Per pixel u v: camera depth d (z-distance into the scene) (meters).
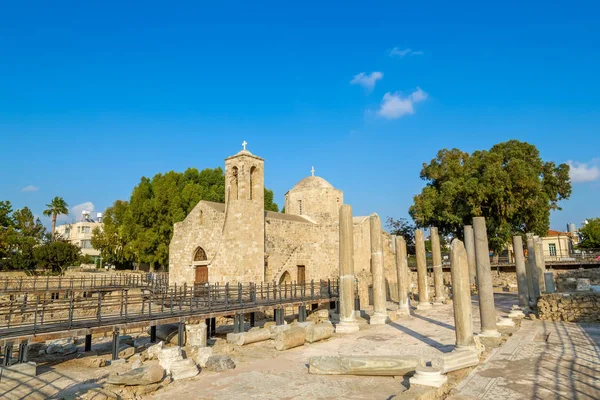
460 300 15.48
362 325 24.25
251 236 38.50
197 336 19.92
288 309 37.09
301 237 45.19
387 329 22.70
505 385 11.70
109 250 75.25
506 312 28.23
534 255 29.86
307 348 18.73
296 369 15.02
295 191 52.66
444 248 66.44
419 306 31.08
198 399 11.96
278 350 18.52
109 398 11.85
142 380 12.64
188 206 63.41
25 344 15.96
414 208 56.38
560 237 84.62
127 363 18.36
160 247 61.25
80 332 17.39
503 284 51.06
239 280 37.25
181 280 42.59
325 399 11.50
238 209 38.53
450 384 11.98
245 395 12.15
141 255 62.31
